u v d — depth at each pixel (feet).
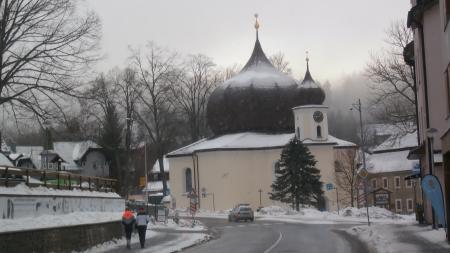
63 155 334.85
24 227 73.10
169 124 301.22
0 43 108.99
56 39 113.29
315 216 215.31
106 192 126.21
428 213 120.78
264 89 300.61
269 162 287.07
